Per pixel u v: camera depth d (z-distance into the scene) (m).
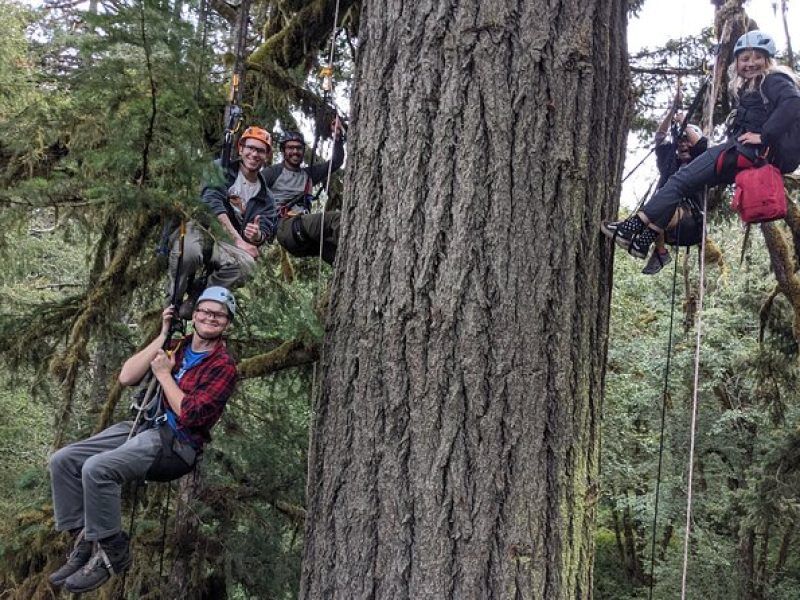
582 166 2.79
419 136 2.78
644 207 3.36
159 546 5.47
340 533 2.76
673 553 13.13
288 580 5.73
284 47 5.30
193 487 5.66
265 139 3.75
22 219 3.49
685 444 11.95
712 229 8.80
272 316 4.38
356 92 2.99
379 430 2.74
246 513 5.81
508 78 2.75
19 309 4.73
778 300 7.73
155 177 2.98
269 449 6.08
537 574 2.59
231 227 3.49
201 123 3.28
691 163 3.42
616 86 3.02
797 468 7.91
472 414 2.64
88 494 2.93
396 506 2.67
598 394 2.90
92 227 3.96
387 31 2.89
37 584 4.61
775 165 3.44
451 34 2.78
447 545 2.60
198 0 2.85
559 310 2.72
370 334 2.80
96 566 2.98
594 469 2.84
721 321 11.14
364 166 2.89
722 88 4.86
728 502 10.95
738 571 11.54
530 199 2.72
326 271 6.40
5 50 7.29
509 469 2.62
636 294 12.73
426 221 2.74
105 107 3.05
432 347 2.70
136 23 2.67
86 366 4.87
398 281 2.76
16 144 3.61
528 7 2.78
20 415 10.14
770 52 3.48
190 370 3.14
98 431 4.70
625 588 15.66
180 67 2.83
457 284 2.69
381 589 2.66
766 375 8.18
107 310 4.46
